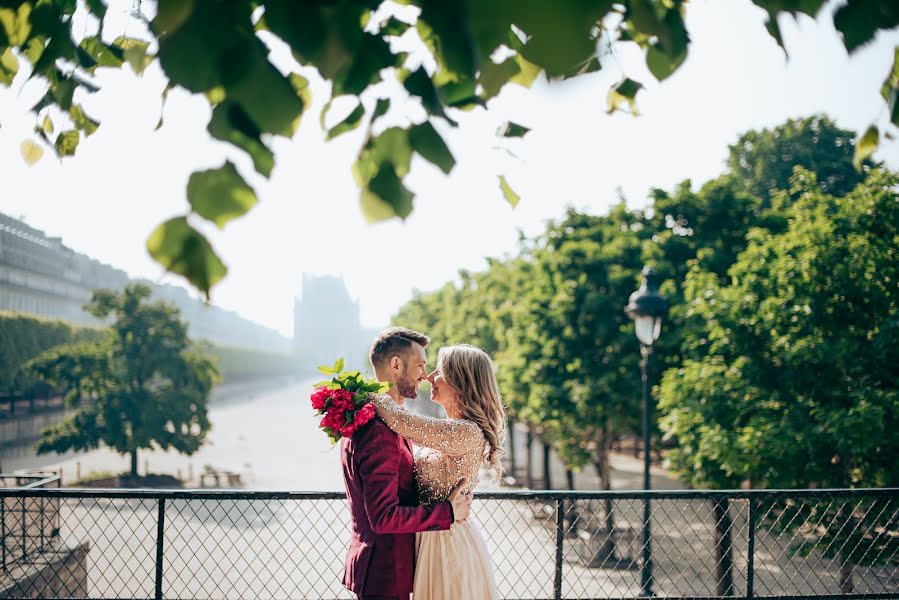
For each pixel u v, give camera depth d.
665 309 10.68
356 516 3.14
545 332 17.44
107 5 2.19
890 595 4.70
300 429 62.81
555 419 17.55
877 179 10.36
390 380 3.24
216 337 183.62
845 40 1.45
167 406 32.88
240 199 1.23
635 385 15.27
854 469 9.86
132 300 33.72
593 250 17.28
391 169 1.40
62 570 9.37
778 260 10.63
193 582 10.92
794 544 8.61
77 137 2.50
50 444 31.56
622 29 2.37
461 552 3.18
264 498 4.30
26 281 65.19
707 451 10.48
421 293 61.41
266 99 1.23
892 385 9.52
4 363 37.19
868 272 9.82
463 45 1.21
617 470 34.53
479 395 3.22
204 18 1.20
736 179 17.89
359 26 1.31
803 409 9.95
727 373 10.98
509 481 25.31
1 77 2.50
